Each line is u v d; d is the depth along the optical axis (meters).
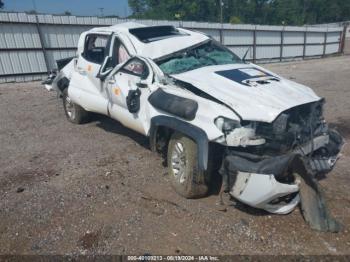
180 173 3.92
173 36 5.31
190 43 5.11
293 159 3.09
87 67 6.07
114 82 5.16
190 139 3.66
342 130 6.34
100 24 18.16
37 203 3.93
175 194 4.02
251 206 3.46
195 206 3.73
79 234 3.31
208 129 3.44
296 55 31.47
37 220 3.58
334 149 4.07
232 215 3.54
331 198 3.79
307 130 3.61
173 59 4.75
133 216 3.59
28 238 3.29
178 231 3.30
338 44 36.62
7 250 3.13
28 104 9.73
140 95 4.61
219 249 3.03
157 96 4.13
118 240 3.20
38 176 4.67
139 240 3.19
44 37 16.36
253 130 3.34
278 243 3.07
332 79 13.99
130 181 4.41
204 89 3.78
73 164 5.05
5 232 3.40
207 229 3.32
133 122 4.88
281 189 3.10
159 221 3.48
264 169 3.05
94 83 5.86
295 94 3.73
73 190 4.21
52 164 5.09
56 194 4.12
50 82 8.77
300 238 3.13
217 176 4.24
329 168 3.82
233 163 3.22
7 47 15.27
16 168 4.99
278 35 28.78
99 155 5.37
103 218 3.57
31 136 6.55
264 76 4.23
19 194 4.16
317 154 3.96
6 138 6.49
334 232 3.19
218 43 5.44
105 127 6.91
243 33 25.83
